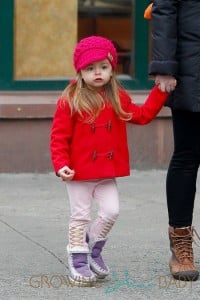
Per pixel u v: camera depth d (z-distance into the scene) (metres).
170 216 14.46
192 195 14.38
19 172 24.98
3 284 14.13
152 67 13.62
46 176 24.86
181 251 14.40
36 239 17.34
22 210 20.41
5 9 25.36
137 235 17.73
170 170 14.40
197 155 14.21
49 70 25.94
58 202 21.41
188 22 13.59
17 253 16.19
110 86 13.61
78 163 13.55
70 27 26.05
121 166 13.73
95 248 14.05
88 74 13.41
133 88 26.39
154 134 25.70
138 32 26.36
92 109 13.47
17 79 25.64
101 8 26.20
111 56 13.48
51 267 15.21
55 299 13.30
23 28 25.66
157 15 13.58
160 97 13.78
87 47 13.38
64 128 13.51
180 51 13.68
